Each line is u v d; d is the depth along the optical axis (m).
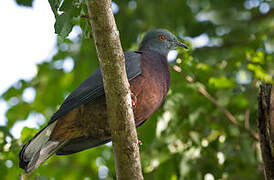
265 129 6.96
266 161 6.96
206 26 14.86
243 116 11.58
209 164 10.42
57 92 13.77
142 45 10.94
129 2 13.78
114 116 6.72
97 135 8.80
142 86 8.49
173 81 11.14
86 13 7.12
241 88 11.48
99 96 8.43
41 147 8.20
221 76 11.44
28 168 8.10
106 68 6.41
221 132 10.93
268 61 11.10
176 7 14.58
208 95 11.07
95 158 12.34
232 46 13.80
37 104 13.56
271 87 7.00
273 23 14.33
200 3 15.27
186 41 12.05
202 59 13.02
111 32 6.19
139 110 8.62
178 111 11.12
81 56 12.74
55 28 6.88
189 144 10.70
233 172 10.62
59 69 13.95
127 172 6.95
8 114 13.15
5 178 9.85
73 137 8.80
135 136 6.88
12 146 9.71
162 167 10.66
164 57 9.90
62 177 12.41
